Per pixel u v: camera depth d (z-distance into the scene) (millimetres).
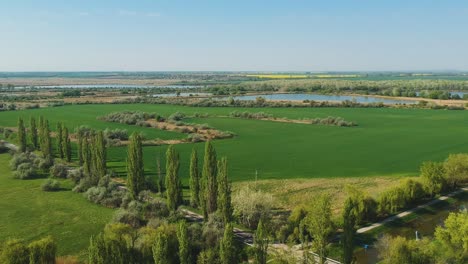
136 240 50906
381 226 64875
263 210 63438
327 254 49750
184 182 89312
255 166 103875
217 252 48062
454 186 84125
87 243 58656
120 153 119500
